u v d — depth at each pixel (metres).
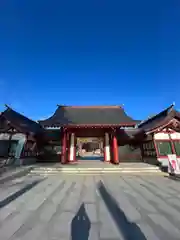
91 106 19.95
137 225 4.10
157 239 3.48
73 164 14.73
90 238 3.51
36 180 9.37
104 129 17.45
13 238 3.50
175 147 15.59
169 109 16.62
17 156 15.16
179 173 10.84
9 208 5.19
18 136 15.98
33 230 3.84
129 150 18.34
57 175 10.91
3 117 15.75
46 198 6.18
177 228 3.96
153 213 4.84
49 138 18.47
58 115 17.36
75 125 14.43
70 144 17.06
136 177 10.41
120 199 6.10
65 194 6.70
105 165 13.83
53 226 4.03
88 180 9.46
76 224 4.14
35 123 21.94
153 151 15.80
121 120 15.93
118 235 3.64
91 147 51.47
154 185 8.30
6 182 8.83
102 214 4.76
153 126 16.52
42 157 18.33
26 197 6.28
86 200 5.98
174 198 6.23
